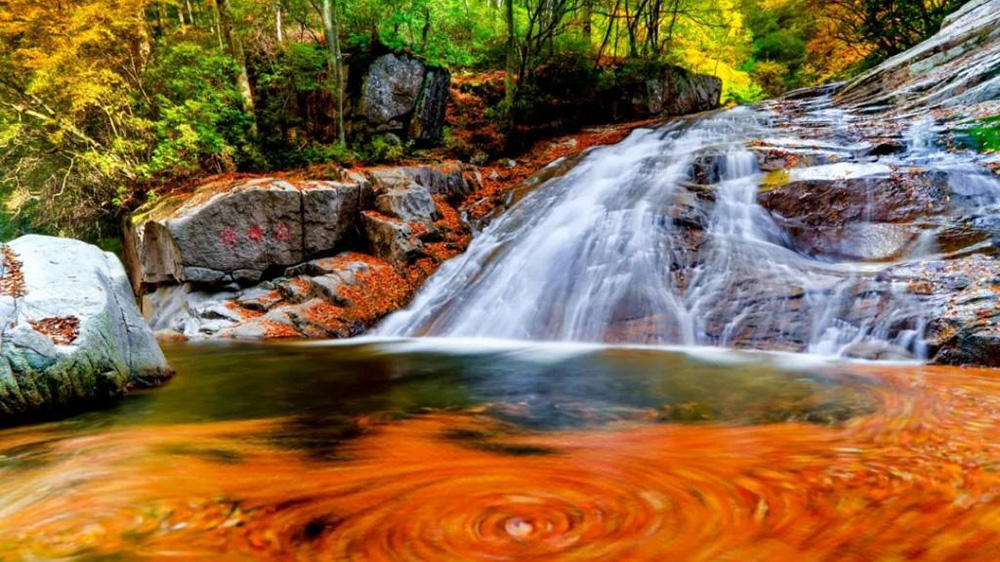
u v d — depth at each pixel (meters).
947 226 7.32
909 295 6.11
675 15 22.62
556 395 4.94
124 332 5.57
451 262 10.94
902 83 14.16
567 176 13.52
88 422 4.39
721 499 2.65
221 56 13.48
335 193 10.80
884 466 2.93
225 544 2.39
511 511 2.60
